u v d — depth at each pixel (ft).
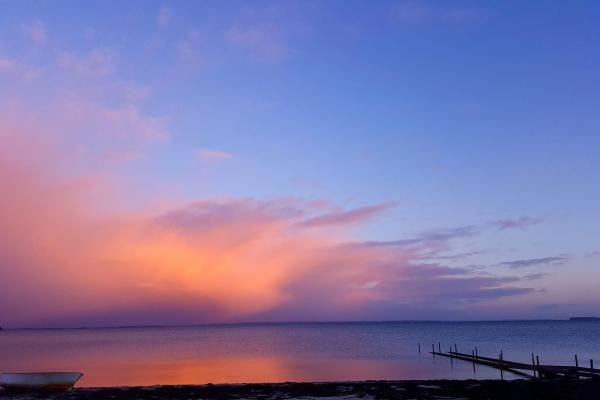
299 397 108.78
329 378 181.47
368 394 110.73
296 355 307.37
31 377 115.14
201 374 200.13
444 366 219.20
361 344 429.38
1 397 110.22
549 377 162.81
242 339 627.46
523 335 600.39
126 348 428.15
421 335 632.38
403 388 117.91
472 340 476.54
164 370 218.38
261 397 109.09
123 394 114.11
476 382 125.49
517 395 103.86
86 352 366.63
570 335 589.73
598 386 109.40
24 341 618.85
